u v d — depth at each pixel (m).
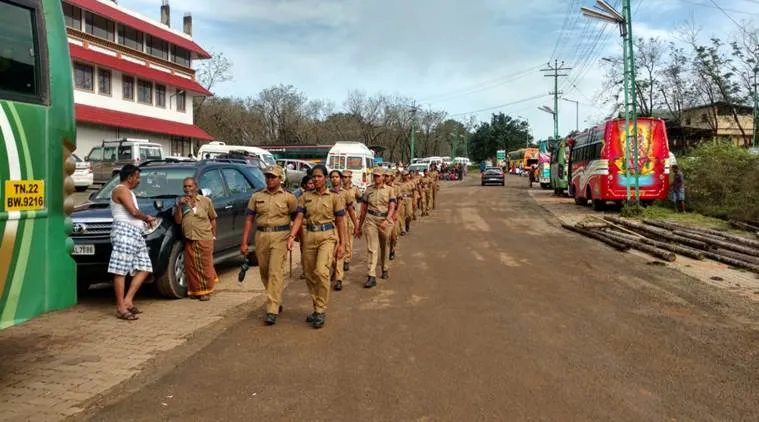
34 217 4.32
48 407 4.44
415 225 18.31
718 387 4.82
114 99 33.41
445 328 6.58
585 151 24.53
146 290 8.70
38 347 5.92
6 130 4.11
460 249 13.01
